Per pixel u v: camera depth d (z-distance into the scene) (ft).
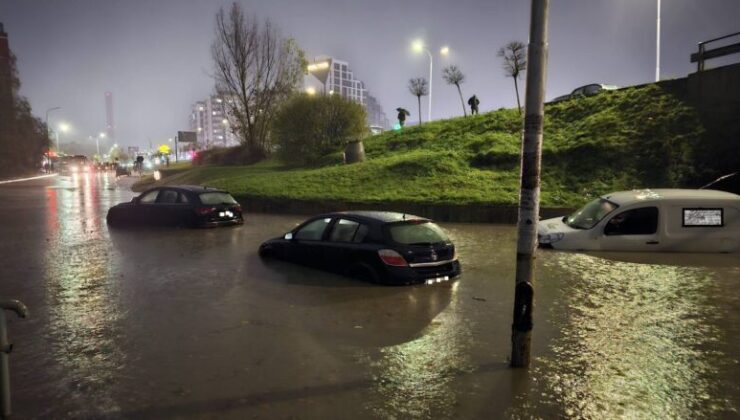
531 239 14.37
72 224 51.78
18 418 11.98
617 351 16.28
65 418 11.97
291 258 30.25
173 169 143.54
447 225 49.75
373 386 13.66
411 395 13.14
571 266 29.37
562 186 58.34
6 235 43.83
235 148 127.34
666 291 23.82
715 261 30.66
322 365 15.12
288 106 100.32
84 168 257.75
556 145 67.10
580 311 20.72
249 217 58.49
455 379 14.12
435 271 25.41
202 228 47.65
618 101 73.15
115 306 21.59
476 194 56.80
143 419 11.88
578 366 15.03
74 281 26.27
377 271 24.76
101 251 35.55
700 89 61.87
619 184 55.98
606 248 33.78
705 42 62.39
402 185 64.54
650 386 13.71
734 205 33.24
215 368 14.88
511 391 13.35
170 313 20.52
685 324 19.02
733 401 12.84
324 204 60.08
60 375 14.46
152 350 16.39
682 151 56.90
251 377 14.24
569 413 12.20
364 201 57.67
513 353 14.96
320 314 20.31
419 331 18.29
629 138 62.64
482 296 23.13
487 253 34.40
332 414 12.10
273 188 69.92
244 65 119.24
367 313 20.45
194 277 27.02
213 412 12.17
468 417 11.98
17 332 18.20
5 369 11.78
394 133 103.35
